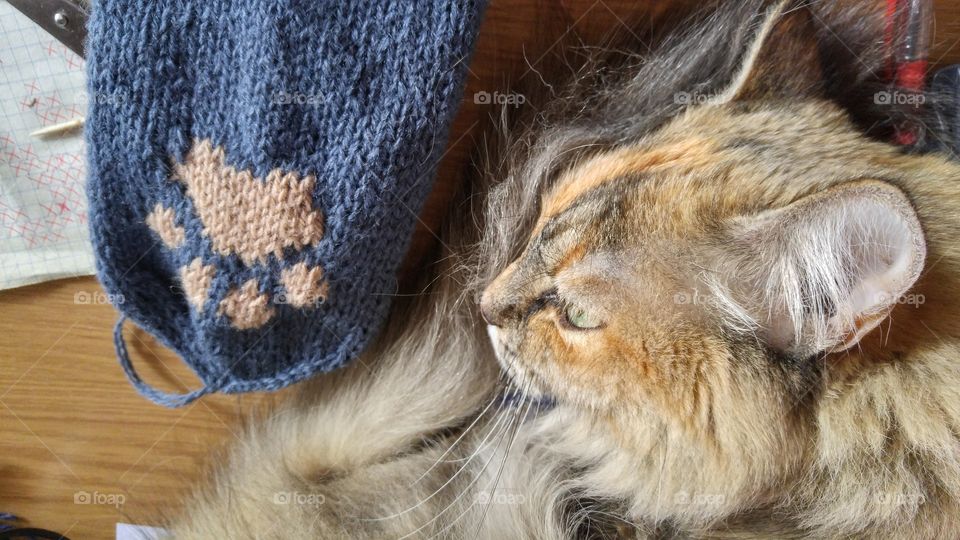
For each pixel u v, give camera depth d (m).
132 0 0.19
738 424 0.17
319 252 0.21
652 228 0.17
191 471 0.27
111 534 0.27
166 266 0.22
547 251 0.19
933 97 0.20
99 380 0.26
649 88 0.20
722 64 0.20
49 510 0.27
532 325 0.20
